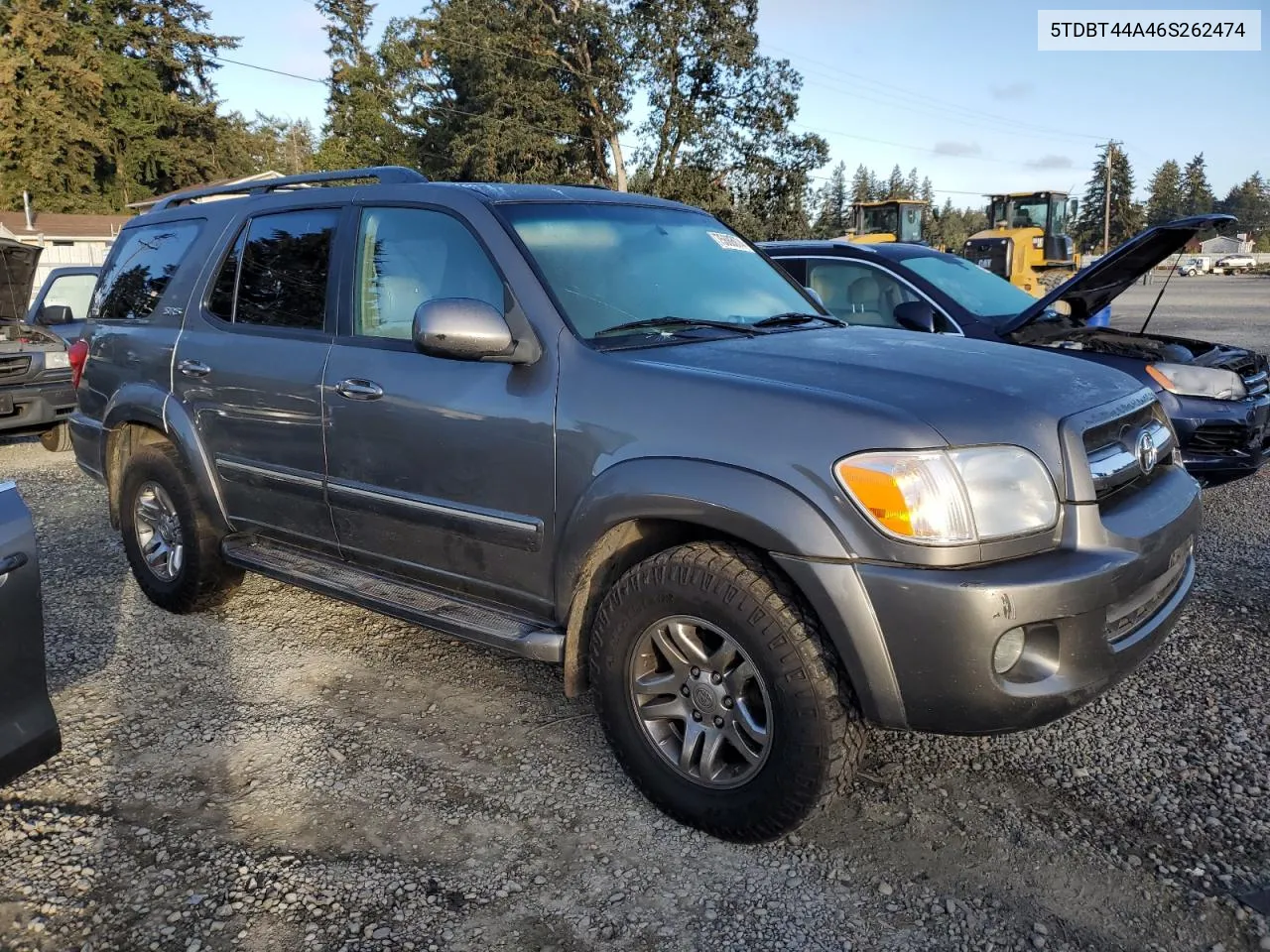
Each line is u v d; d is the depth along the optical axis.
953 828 2.82
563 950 2.34
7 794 3.04
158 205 4.90
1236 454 5.41
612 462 2.78
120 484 4.77
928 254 6.65
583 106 35.38
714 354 2.94
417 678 3.88
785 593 2.54
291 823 2.88
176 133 50.91
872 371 2.75
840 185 117.88
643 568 2.77
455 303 2.92
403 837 2.80
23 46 43.50
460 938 2.38
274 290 3.96
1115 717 3.46
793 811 2.58
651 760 2.85
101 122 46.16
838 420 2.47
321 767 3.20
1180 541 2.78
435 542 3.35
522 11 33.41
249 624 4.48
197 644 4.25
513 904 2.51
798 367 2.79
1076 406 2.69
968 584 2.32
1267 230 109.06
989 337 5.66
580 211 3.56
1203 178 107.94
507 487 3.06
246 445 3.97
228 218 4.30
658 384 2.77
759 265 4.04
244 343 3.96
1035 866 2.64
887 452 2.39
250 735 3.42
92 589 4.99
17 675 2.69
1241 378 5.47
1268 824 2.80
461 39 35.38
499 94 34.47
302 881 2.60
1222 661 3.88
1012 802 2.95
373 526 3.55
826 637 2.51
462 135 35.94
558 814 2.92
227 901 2.52
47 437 9.18
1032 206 24.77
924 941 2.36
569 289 3.15
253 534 4.15
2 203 42.50
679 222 3.94
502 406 3.05
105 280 5.04
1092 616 2.45
